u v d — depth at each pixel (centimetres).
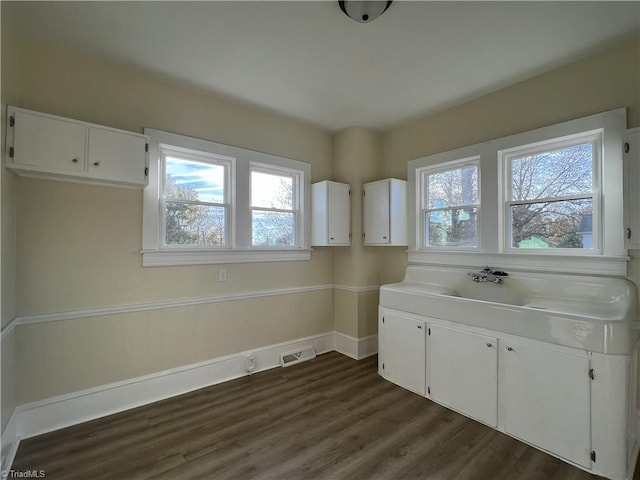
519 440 207
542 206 258
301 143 357
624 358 175
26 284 206
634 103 210
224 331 297
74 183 225
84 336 227
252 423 224
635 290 208
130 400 245
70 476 172
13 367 196
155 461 185
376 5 174
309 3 176
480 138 291
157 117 261
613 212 217
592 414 179
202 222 291
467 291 293
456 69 245
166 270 266
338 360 349
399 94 286
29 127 192
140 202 253
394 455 192
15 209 201
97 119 234
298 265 355
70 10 181
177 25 195
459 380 240
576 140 240
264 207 335
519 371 209
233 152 304
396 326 291
